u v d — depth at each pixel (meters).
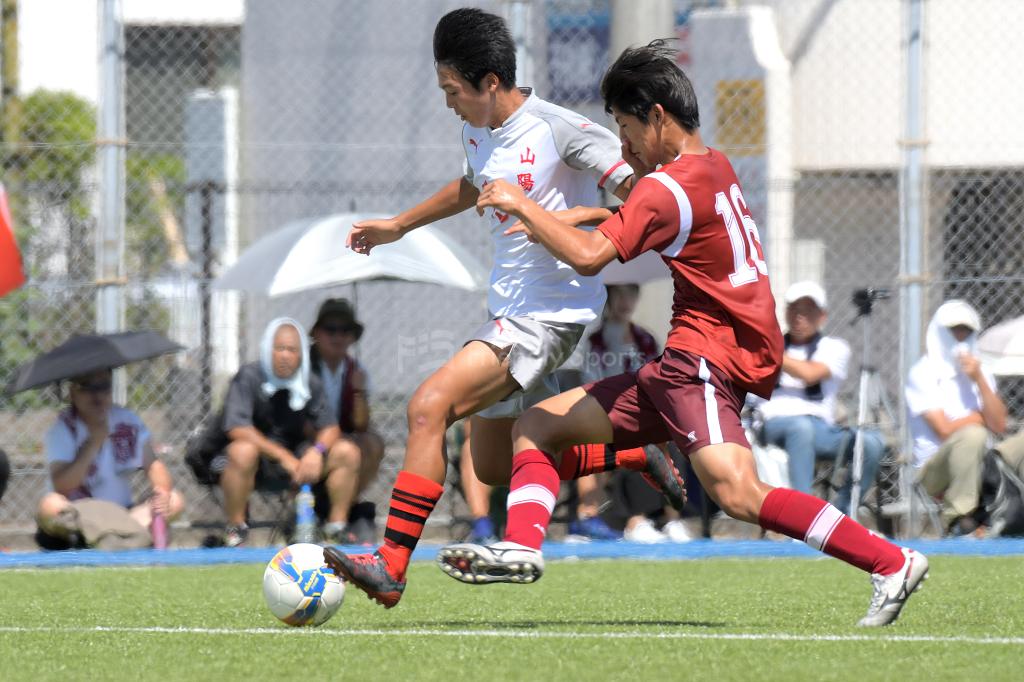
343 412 30.39
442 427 16.25
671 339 15.51
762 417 30.22
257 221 41.16
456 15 16.95
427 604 20.02
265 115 44.84
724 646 14.44
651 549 28.30
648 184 15.02
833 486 30.75
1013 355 31.83
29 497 34.38
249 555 28.03
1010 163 41.47
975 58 41.84
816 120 43.03
